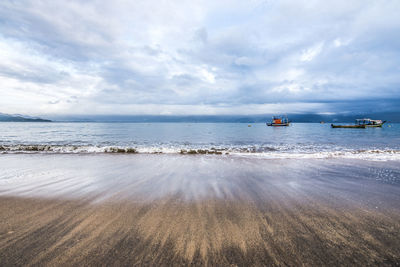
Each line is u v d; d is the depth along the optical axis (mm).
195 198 3740
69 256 1968
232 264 1881
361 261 1915
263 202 3535
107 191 4137
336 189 4340
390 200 3654
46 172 5902
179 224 2662
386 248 2129
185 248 2123
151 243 2207
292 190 4254
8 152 10047
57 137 23531
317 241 2268
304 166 6945
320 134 35406
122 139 21828
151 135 29844
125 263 1876
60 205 3346
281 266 1858
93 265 1841
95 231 2463
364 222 2760
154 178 5254
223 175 5621
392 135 31438
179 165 7074
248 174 5754
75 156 9047
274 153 10266
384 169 6484
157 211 3111
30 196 3799
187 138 24828
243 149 13008
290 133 39281
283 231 2492
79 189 4258
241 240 2281
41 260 1899
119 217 2881
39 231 2453
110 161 7812
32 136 24516
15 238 2281
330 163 7531
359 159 8477
